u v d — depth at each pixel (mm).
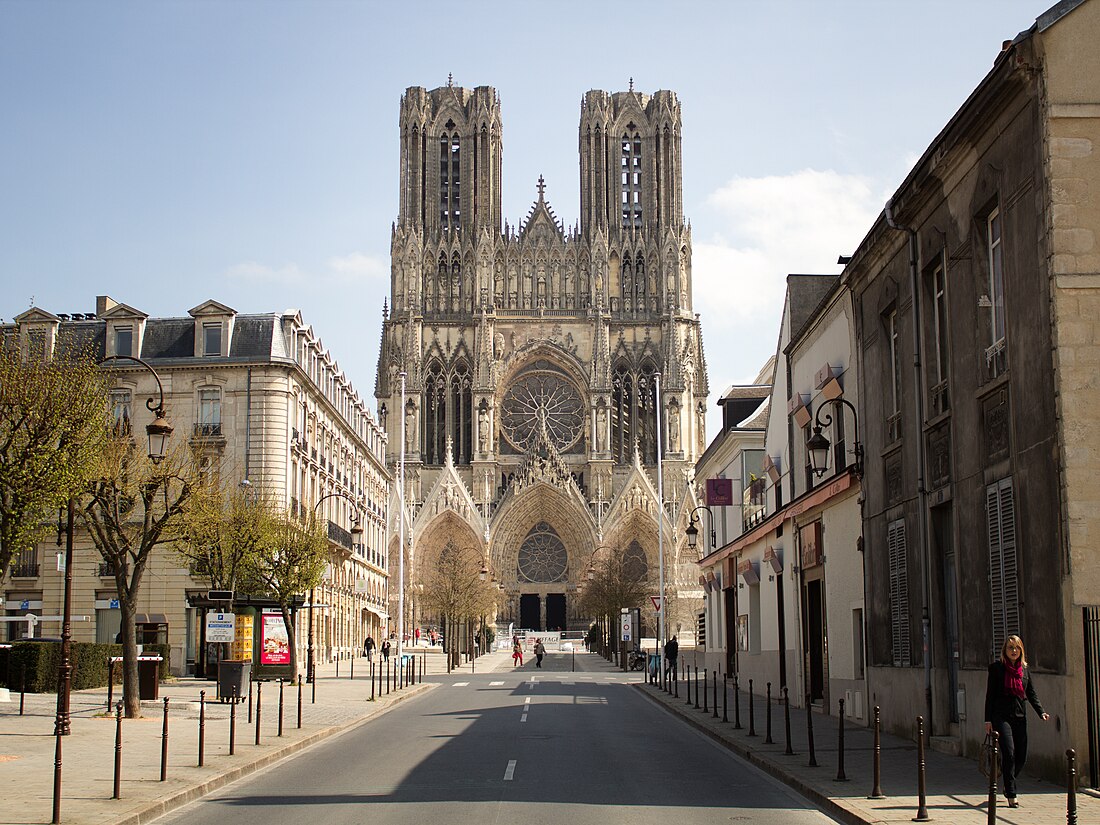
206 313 69625
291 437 70438
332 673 70375
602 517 133125
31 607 66438
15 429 29109
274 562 55062
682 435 135500
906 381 29016
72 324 70500
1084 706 19453
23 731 31000
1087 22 20750
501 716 38750
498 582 131750
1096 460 19797
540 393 139125
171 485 51312
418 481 134125
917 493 27906
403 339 136500
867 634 32594
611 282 140250
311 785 21766
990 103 22406
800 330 42062
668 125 142750
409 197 140750
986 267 23938
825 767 23109
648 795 20297
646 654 84438
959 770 22375
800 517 41094
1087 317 20109
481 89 144500
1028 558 21281
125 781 21109
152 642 55750
